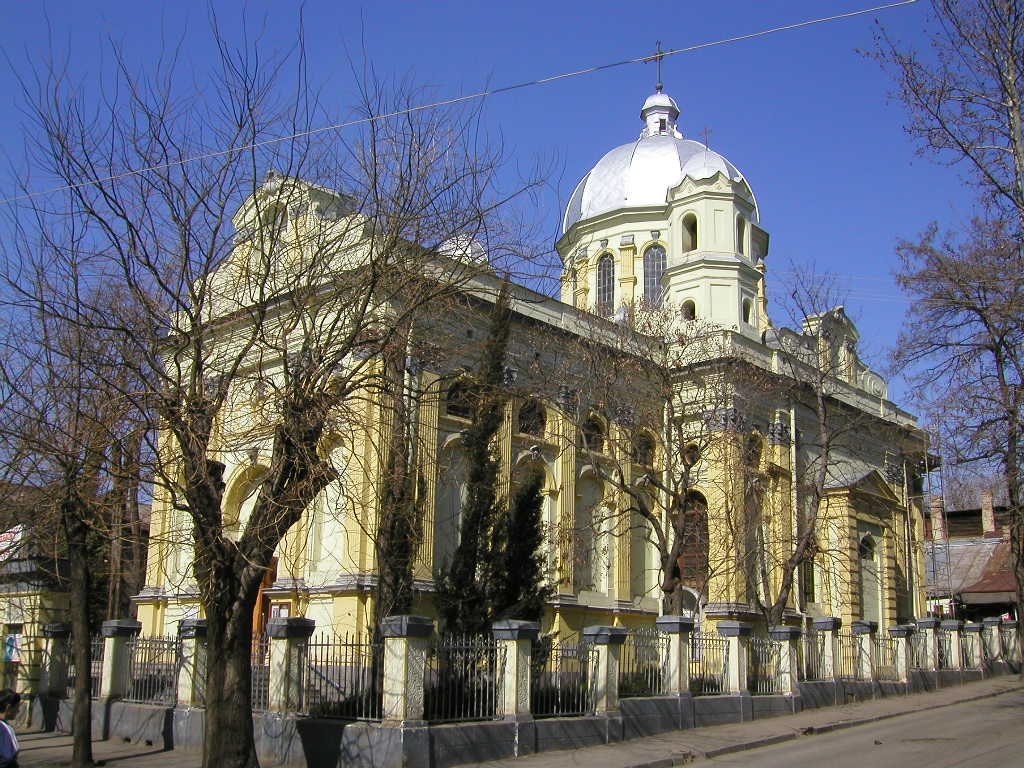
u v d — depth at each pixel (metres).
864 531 40.31
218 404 14.87
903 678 29.52
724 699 22.42
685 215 41.22
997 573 49.88
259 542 14.59
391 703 15.79
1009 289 21.92
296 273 17.31
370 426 17.28
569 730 18.14
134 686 21.22
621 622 32.94
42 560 24.62
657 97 50.56
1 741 11.32
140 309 16.42
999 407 23.09
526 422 31.05
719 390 31.52
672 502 31.23
